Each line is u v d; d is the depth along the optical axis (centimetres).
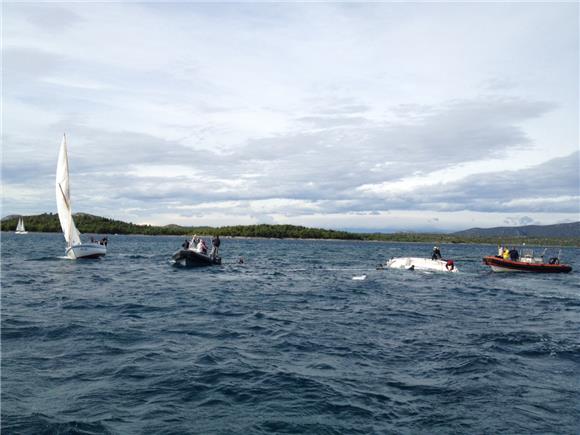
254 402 857
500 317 1803
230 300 2136
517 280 3425
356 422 785
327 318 1716
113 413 794
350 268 4375
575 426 780
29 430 716
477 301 2256
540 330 1542
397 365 1105
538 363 1131
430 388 949
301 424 770
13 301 1944
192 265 3856
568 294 2641
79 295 2162
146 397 870
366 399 884
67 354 1135
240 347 1252
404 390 937
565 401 888
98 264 4100
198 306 1931
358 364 1112
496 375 1031
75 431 719
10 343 1227
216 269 3891
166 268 3838
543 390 944
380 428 765
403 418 805
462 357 1170
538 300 2342
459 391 932
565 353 1226
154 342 1280
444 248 15612
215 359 1121
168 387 923
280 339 1351
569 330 1549
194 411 812
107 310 1777
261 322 1612
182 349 1211
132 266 3969
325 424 773
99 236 18075
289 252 8106
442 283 3111
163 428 743
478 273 3994
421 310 1941
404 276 3588
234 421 775
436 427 771
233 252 7556
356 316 1769
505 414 825
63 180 4131
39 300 1983
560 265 3919
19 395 858
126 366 1047
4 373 977
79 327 1434
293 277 3400
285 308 1942
